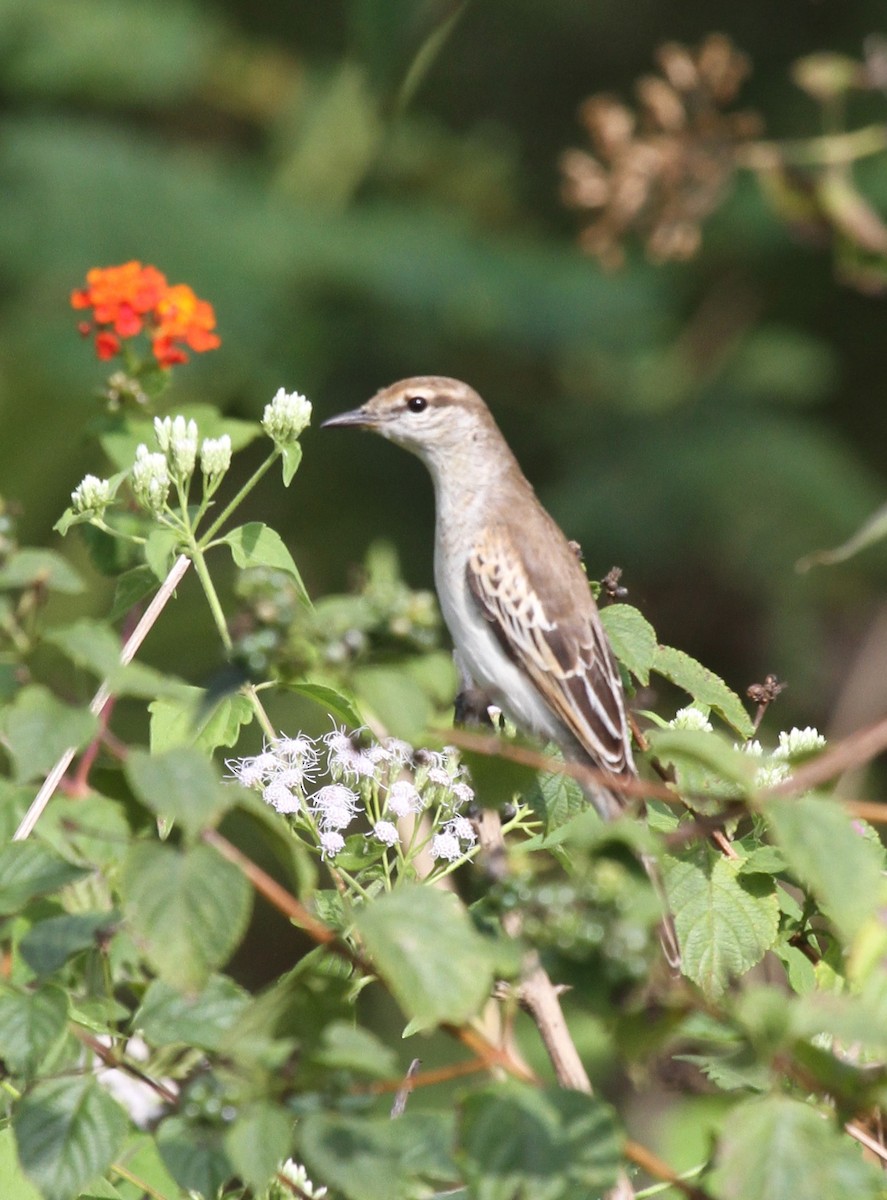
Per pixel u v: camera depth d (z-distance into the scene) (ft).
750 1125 15.60
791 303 80.23
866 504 71.77
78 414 61.31
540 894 15.72
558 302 72.90
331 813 23.44
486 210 79.41
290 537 72.23
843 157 49.26
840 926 16.12
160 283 32.73
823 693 71.31
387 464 73.97
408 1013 17.48
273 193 72.84
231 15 80.23
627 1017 16.47
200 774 15.66
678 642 71.82
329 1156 15.69
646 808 24.64
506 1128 15.74
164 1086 21.39
